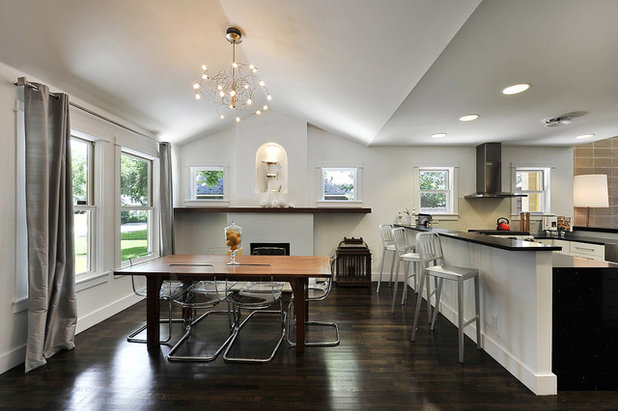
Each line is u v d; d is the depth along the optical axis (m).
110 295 3.42
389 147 5.09
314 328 3.10
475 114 3.25
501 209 5.01
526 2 1.42
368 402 1.93
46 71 2.47
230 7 2.26
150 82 3.12
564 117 3.31
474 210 5.03
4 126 2.26
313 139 5.11
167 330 3.08
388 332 2.98
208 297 2.66
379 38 2.02
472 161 5.04
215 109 4.19
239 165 4.89
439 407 1.88
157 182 4.49
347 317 3.40
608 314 2.02
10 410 1.84
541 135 4.21
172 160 4.86
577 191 4.87
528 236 4.37
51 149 2.47
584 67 2.12
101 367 2.34
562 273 2.02
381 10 1.74
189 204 5.05
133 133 3.85
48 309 2.45
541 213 4.96
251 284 3.00
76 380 2.16
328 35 2.18
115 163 3.51
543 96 2.69
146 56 2.73
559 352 2.02
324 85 3.12
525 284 2.10
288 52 2.66
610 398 1.95
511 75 2.26
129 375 2.23
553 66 2.10
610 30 1.65
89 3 2.06
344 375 2.23
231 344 2.70
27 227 2.29
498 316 2.41
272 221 4.75
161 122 4.05
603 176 4.61
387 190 5.10
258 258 3.19
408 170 5.08
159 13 2.31
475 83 2.42
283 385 2.11
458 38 1.75
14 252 2.33
